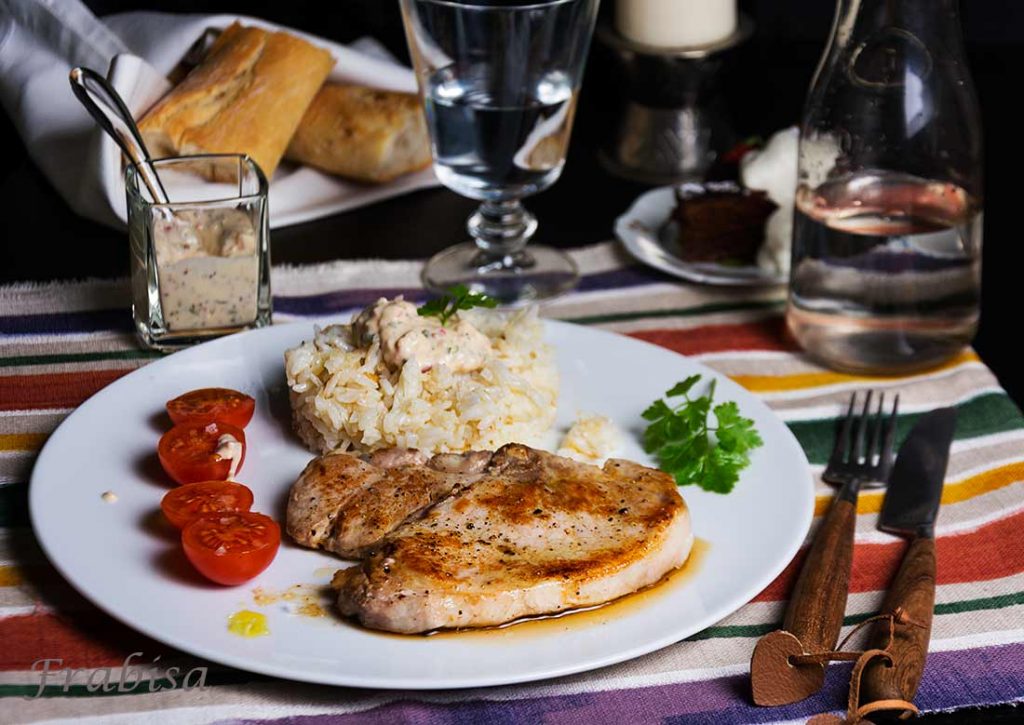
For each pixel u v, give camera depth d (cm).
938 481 81
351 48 113
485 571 70
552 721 69
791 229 95
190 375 84
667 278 98
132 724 69
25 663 71
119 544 74
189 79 101
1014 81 122
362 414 79
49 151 102
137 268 88
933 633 73
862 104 85
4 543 76
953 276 87
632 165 111
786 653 69
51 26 103
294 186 104
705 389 84
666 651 72
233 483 76
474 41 91
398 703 70
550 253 100
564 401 84
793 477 79
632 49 107
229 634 70
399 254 100
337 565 74
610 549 72
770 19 127
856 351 88
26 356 89
